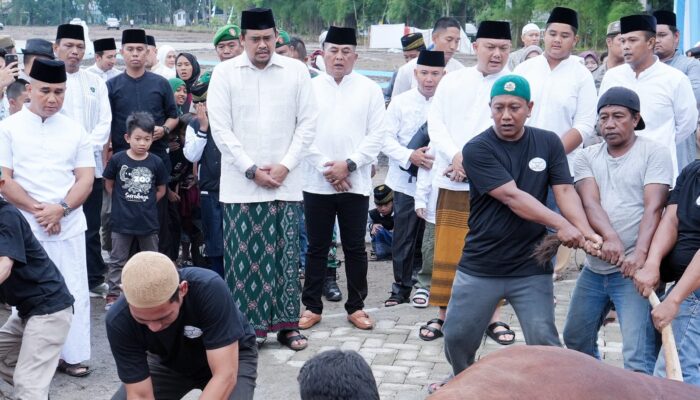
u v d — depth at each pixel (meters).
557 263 7.83
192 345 4.07
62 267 5.88
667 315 4.26
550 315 4.84
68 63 7.39
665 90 6.23
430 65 7.02
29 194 5.89
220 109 6.04
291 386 5.66
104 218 8.50
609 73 6.48
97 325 7.01
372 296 7.81
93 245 7.71
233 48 7.63
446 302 6.36
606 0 26.39
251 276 6.11
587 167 5.02
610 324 6.68
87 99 7.48
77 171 6.05
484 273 4.87
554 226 4.56
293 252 6.21
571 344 5.14
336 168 6.42
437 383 5.56
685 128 6.32
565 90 6.23
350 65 6.59
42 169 5.89
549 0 29.64
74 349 5.95
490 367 2.49
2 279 4.76
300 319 6.75
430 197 6.91
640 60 6.26
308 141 6.20
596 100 6.30
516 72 6.38
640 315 4.74
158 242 7.64
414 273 7.85
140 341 3.95
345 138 6.54
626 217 4.85
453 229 6.28
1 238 4.84
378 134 6.60
